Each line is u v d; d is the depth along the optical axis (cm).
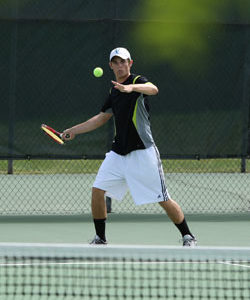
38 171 3384
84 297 1170
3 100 2078
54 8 2106
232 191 2880
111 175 1513
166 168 3466
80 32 2120
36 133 2102
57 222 2072
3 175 3228
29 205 2427
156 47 2155
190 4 2166
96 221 1541
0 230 1903
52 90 2108
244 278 1324
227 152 2198
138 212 2286
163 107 2159
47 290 1211
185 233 1525
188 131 2175
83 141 2138
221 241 1778
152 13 2152
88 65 2125
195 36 2170
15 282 1262
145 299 1164
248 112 2206
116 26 2136
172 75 2161
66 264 1420
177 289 1234
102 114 1566
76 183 3028
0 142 2081
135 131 1480
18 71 2088
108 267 1404
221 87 2188
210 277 1331
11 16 2080
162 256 1025
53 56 2108
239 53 2194
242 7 2188
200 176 3297
